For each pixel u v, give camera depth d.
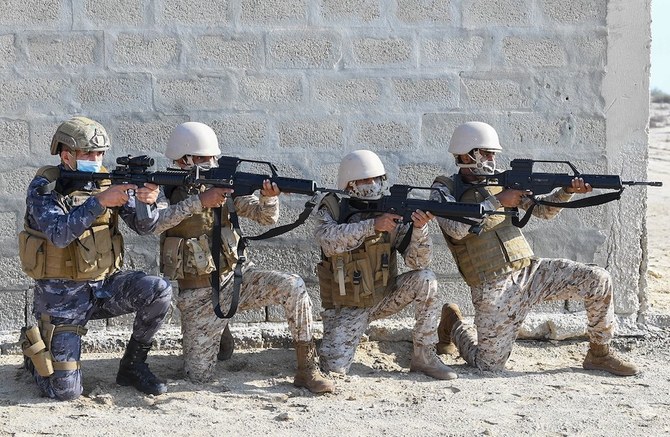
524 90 6.71
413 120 6.61
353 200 5.81
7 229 6.27
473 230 5.47
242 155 6.47
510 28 6.66
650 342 6.74
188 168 5.68
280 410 5.19
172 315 6.53
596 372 6.04
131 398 5.37
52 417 5.00
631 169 6.84
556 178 5.70
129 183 5.14
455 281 6.73
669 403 5.33
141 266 6.42
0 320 6.31
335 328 5.95
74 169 5.28
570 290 5.98
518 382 5.80
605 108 6.79
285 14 6.45
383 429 4.84
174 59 6.36
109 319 6.45
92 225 5.32
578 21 6.72
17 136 6.25
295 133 6.51
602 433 4.80
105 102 6.32
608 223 6.83
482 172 5.91
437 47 6.61
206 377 5.71
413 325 6.62
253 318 6.59
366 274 5.79
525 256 5.94
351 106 6.55
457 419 5.00
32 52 6.23
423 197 6.65
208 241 5.63
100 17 6.28
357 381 5.78
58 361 5.28
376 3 6.53
